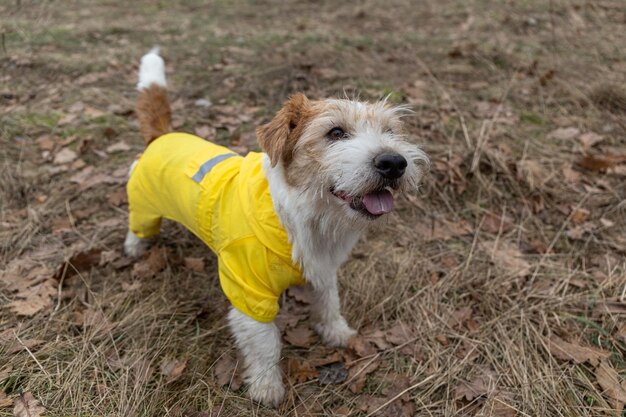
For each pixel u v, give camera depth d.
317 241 0.41
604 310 0.51
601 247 0.60
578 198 0.67
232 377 0.44
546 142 0.78
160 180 0.48
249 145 0.74
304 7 1.47
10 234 0.58
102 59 1.01
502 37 1.18
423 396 0.43
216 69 0.98
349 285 0.55
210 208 0.43
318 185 0.39
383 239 0.61
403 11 1.41
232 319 0.42
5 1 1.40
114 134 0.77
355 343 0.48
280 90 0.89
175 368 0.44
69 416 0.39
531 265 0.57
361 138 0.39
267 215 0.39
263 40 1.14
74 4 1.45
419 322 0.50
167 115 0.56
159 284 0.54
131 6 1.46
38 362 0.43
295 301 0.54
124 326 0.48
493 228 0.63
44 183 0.67
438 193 0.67
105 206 0.64
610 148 0.76
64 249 0.57
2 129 0.75
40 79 0.92
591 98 0.88
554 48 1.11
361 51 1.07
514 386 0.44
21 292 0.50
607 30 1.23
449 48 1.10
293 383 0.45
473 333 0.49
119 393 0.41
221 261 0.41
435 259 0.59
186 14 1.40
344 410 0.42
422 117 0.81
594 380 0.44
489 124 0.79
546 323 0.49
